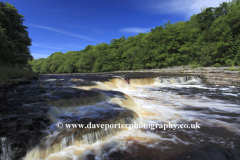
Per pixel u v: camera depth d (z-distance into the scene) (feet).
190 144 14.73
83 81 49.44
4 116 16.74
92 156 12.80
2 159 11.85
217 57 101.24
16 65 86.48
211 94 38.83
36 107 19.70
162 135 16.60
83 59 211.20
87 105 24.77
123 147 14.23
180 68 114.01
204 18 148.46
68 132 14.30
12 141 12.05
